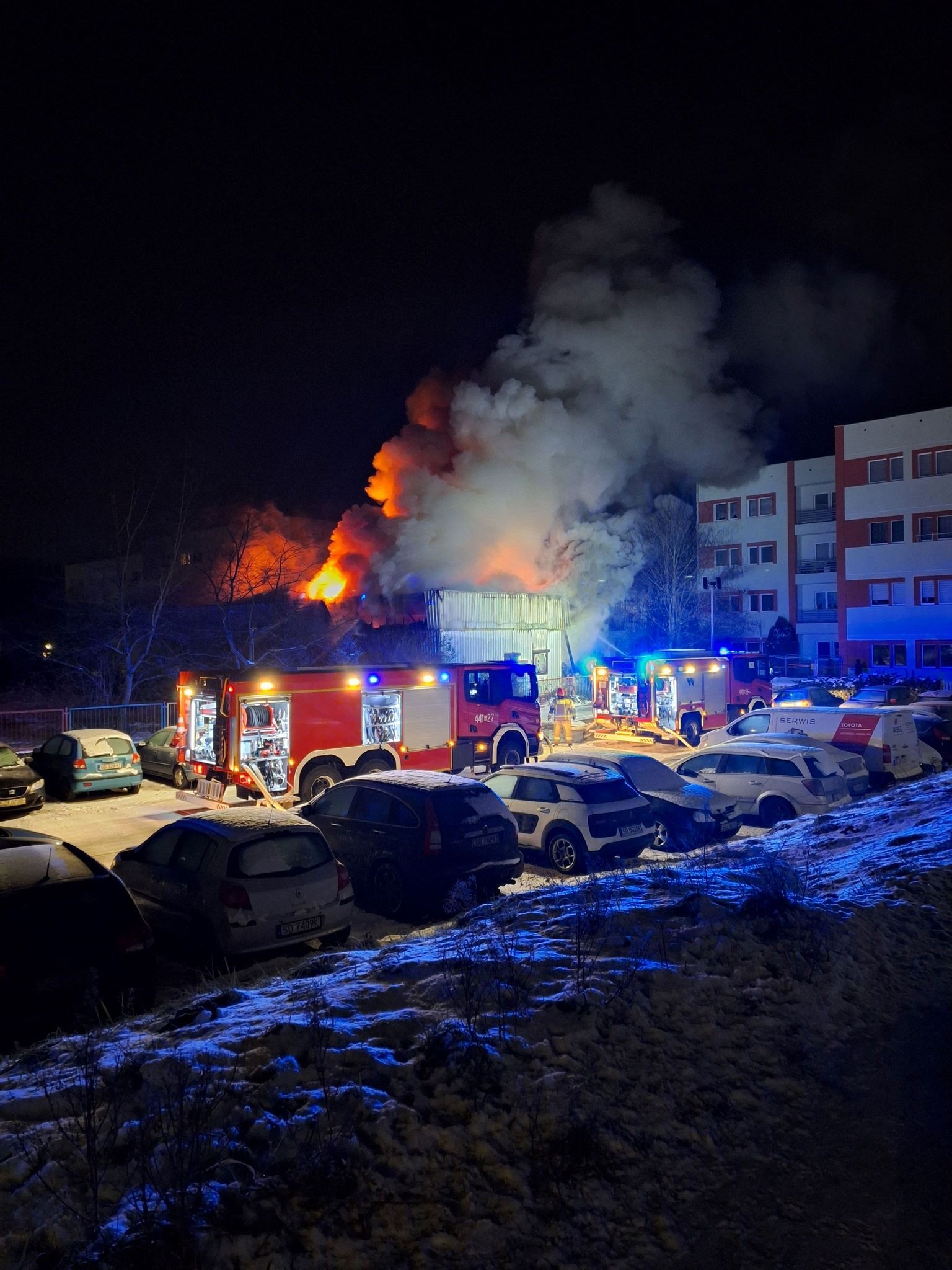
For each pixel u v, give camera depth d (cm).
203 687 1498
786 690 2858
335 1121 354
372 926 931
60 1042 497
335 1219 305
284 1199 308
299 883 779
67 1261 271
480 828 978
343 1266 288
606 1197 339
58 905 600
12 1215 297
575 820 1126
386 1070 394
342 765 1552
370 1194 319
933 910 678
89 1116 324
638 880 777
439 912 948
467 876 948
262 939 747
